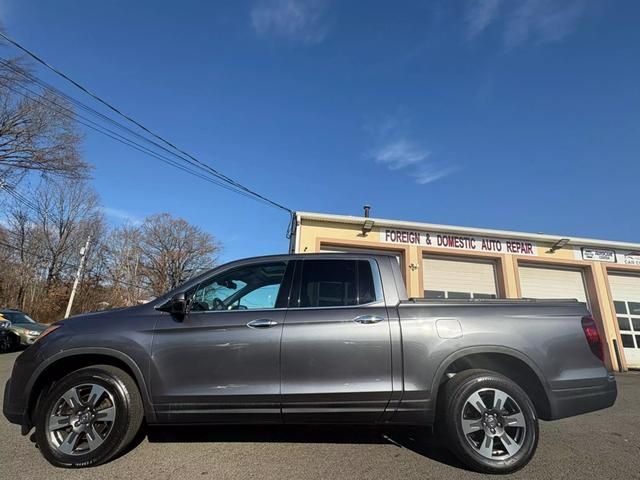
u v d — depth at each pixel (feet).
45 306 119.65
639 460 12.82
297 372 11.98
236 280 13.48
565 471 11.82
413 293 44.27
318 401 11.85
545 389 12.03
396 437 14.44
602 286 48.80
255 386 11.93
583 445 14.37
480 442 11.67
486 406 11.85
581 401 12.07
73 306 124.98
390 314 12.50
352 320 12.36
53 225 129.29
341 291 13.02
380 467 11.82
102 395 11.92
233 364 12.05
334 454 12.78
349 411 11.89
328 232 44.55
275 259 13.79
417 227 45.88
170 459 12.20
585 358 12.41
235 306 12.98
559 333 12.48
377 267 13.41
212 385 11.96
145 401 11.96
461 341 12.17
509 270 46.98
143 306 13.07
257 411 11.90
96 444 11.62
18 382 12.19
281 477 11.06
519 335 12.30
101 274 150.82
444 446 13.60
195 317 12.60
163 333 12.35
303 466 11.82
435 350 12.12
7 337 50.39
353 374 11.98
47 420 11.75
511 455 11.50
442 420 12.02
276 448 13.24
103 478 10.94
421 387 11.91
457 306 12.79
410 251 45.50
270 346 12.10
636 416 19.19
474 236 47.37
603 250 50.08
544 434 15.85
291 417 11.91
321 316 12.47
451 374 12.65
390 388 11.88
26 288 120.37
